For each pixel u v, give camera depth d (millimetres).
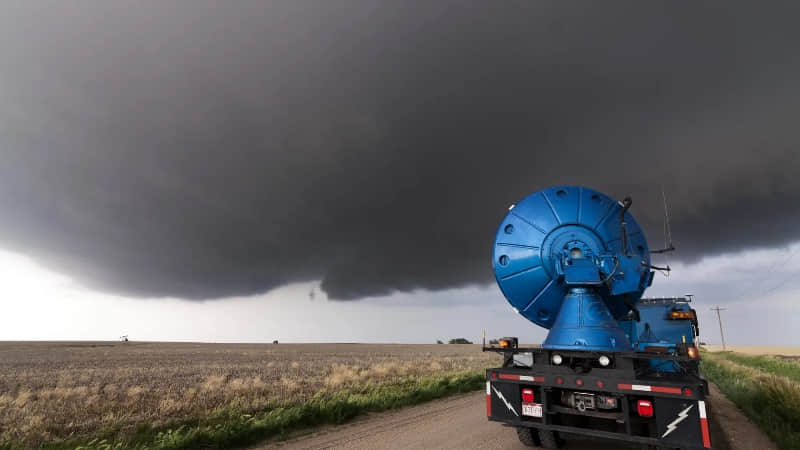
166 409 11719
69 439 8555
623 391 5680
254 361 41312
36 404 13227
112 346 95938
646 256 8062
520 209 8430
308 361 40125
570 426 6125
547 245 7953
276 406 11422
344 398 12508
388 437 8461
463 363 33250
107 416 10719
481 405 12828
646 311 10953
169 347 92375
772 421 8891
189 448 7781
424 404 13250
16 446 8305
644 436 5582
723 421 9859
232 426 8750
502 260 8312
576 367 6297
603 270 7125
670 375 6129
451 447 7406
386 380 18703
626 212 8148
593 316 6875
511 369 6715
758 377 16891
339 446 7805
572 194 8211
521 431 7133
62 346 93562
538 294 7945
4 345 96938
